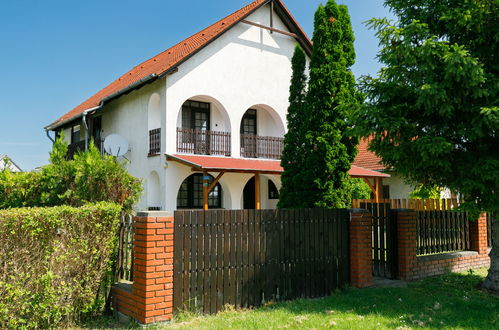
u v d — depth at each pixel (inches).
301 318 217.0
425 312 230.5
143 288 208.4
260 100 663.8
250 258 250.8
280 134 693.9
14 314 196.5
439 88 239.0
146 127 621.3
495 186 255.4
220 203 698.2
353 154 370.9
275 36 690.2
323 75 362.6
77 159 348.2
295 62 405.4
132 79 686.5
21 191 352.8
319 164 355.3
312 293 275.4
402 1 287.6
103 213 229.3
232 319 217.8
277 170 582.2
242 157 638.5
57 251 209.5
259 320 214.1
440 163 248.4
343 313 228.7
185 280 224.4
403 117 258.7
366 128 265.4
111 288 236.7
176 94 578.2
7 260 195.6
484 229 390.6
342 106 288.5
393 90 273.1
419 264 327.0
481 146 261.4
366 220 300.0
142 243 212.1
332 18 374.9
